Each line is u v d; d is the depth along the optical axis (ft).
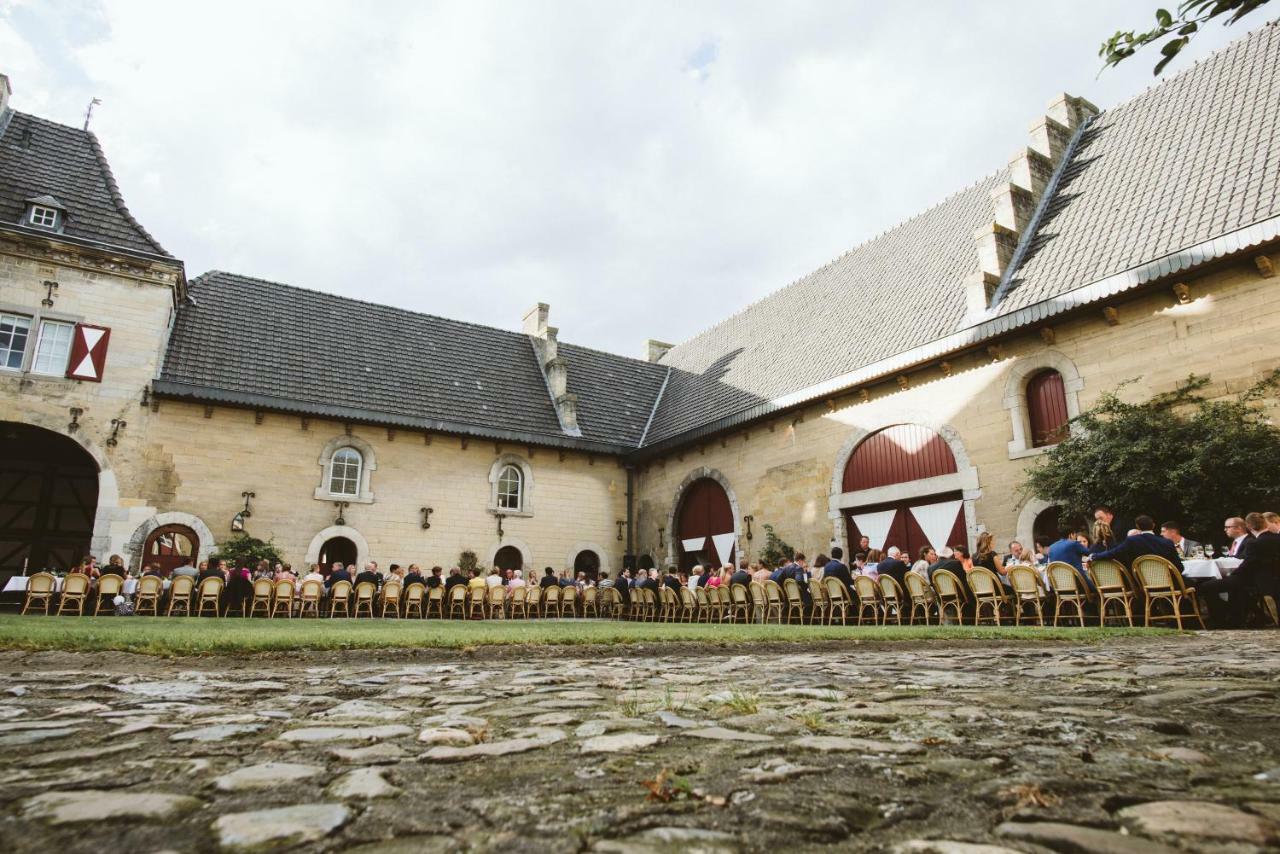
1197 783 5.45
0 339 47.75
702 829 4.62
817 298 64.18
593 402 74.90
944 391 44.34
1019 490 39.24
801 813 4.90
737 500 59.06
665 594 47.55
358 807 5.10
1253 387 31.53
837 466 50.70
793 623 39.78
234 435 54.24
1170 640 20.06
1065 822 4.57
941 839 4.36
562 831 4.59
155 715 8.93
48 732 7.75
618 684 12.12
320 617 44.70
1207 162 37.73
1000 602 29.73
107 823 4.66
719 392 66.08
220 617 41.09
